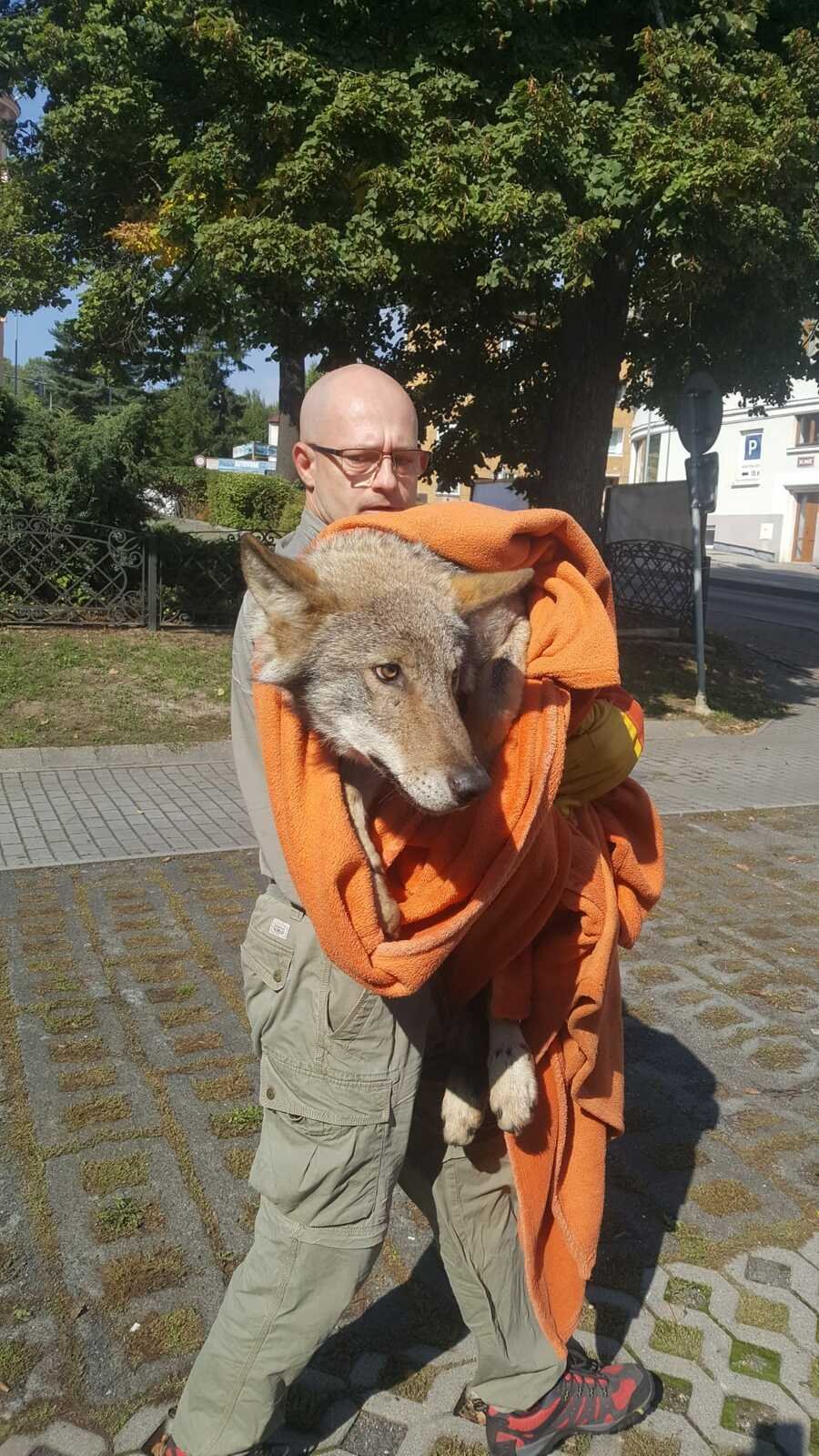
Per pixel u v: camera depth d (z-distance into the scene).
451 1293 1.95
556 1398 1.59
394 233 6.48
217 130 6.98
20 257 10.03
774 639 12.14
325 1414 1.67
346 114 6.30
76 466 8.48
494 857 1.28
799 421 30.12
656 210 6.31
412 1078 1.41
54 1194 2.16
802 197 7.08
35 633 8.06
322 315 9.09
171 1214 2.11
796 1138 2.50
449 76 6.55
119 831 4.81
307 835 1.27
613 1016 1.61
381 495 1.71
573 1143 1.57
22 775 5.77
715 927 3.86
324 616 1.50
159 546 8.68
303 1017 1.38
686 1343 1.83
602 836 1.60
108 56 7.89
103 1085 2.57
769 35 7.98
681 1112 2.60
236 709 1.50
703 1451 1.62
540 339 9.69
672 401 10.23
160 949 3.43
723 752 7.31
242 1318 1.41
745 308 8.63
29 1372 1.72
